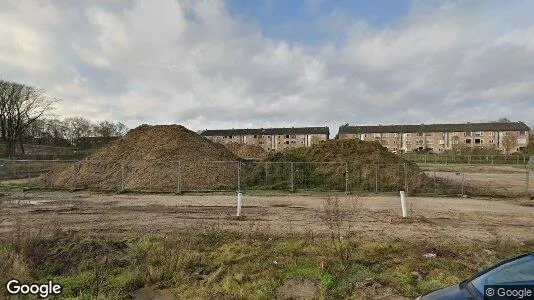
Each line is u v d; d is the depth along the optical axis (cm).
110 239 998
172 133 2941
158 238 995
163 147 2722
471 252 905
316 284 700
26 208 1545
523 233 1127
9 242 869
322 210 1509
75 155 5622
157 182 2248
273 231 1109
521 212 1496
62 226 1191
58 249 855
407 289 675
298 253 876
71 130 8894
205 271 777
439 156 5741
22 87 6241
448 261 834
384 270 781
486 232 1132
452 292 438
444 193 2070
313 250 888
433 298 432
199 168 2430
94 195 1967
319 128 10794
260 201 1770
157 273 723
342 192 2109
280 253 876
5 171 3089
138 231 1112
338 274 750
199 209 1538
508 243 976
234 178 2411
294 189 2209
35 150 6725
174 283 707
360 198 1884
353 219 1317
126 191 2088
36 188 2198
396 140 9944
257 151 5847
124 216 1373
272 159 2702
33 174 3319
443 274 751
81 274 732
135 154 2700
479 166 4766
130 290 678
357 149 2612
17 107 6228
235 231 1100
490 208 1593
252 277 733
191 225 1198
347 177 2205
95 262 776
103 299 627
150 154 2644
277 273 751
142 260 801
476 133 9550
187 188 2192
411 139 9869
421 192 2103
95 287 672
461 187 2206
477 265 814
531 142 7725
